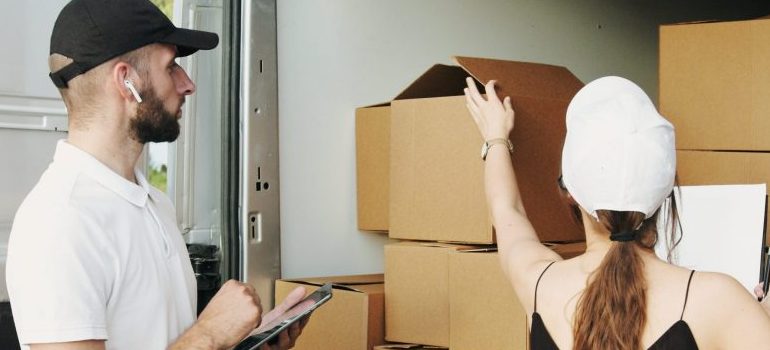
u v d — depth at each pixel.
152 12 1.56
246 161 2.50
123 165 1.55
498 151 1.88
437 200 2.40
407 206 2.47
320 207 2.67
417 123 2.46
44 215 1.41
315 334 2.50
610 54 3.53
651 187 1.34
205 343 1.50
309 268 2.64
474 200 2.31
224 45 2.50
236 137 2.50
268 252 2.54
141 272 1.49
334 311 2.45
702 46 2.44
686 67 2.46
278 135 2.57
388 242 2.83
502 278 2.18
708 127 2.43
